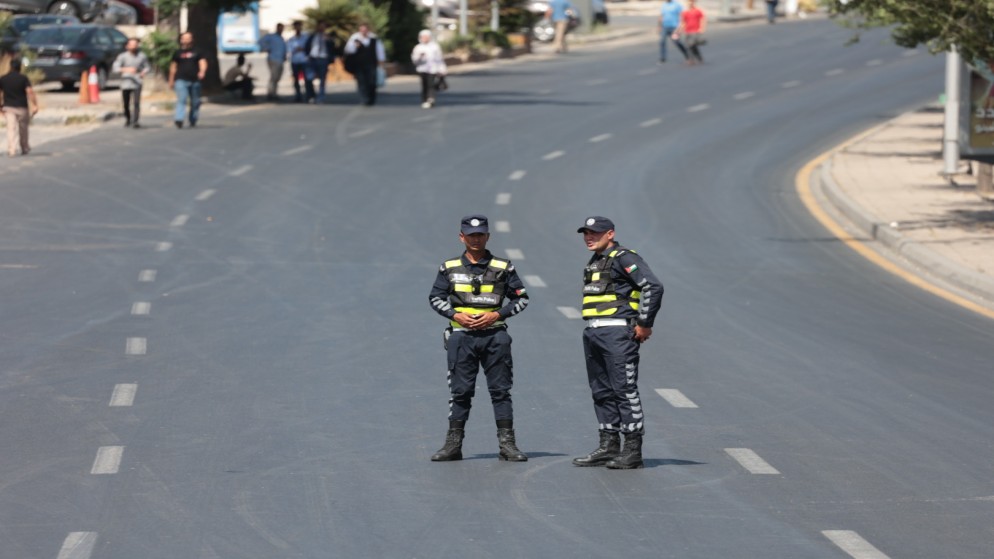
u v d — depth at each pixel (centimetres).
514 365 3900
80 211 6431
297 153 8438
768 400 3541
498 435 2939
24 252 5506
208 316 4475
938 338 4400
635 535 2425
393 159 8369
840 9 6800
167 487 2703
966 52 6100
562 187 7662
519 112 10912
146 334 4200
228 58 15438
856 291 5222
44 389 3522
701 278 5453
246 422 3228
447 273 2897
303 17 15988
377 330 4328
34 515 2519
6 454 2931
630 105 11575
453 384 2916
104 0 15112
